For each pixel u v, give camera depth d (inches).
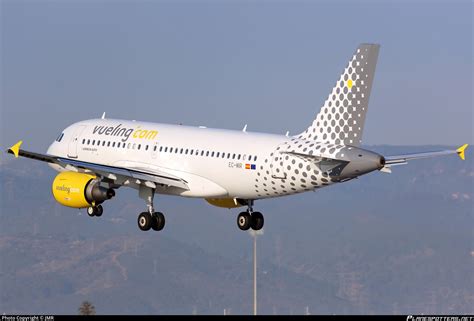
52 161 5472.4
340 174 5002.5
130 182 5615.2
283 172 5137.8
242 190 5359.3
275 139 5251.0
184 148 5551.2
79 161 5492.1
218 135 5482.3
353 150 4975.4
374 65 5032.0
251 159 5251.0
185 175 5546.3
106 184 5679.1
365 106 5044.3
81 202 5467.5
